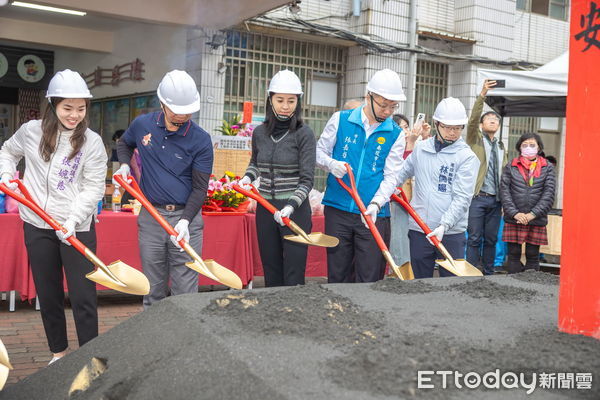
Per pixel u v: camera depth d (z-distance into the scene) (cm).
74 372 174
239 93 922
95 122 1144
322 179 1019
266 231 361
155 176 330
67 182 308
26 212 310
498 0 1112
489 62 1094
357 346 152
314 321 168
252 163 372
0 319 444
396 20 1006
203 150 332
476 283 244
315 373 135
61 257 313
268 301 186
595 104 175
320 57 986
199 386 138
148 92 974
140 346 166
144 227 333
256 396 127
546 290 241
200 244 341
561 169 1234
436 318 188
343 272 386
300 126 353
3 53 1179
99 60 1120
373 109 366
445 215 375
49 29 1036
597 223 175
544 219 624
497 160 632
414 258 398
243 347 147
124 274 289
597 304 175
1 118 1256
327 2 967
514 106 751
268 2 730
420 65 1073
